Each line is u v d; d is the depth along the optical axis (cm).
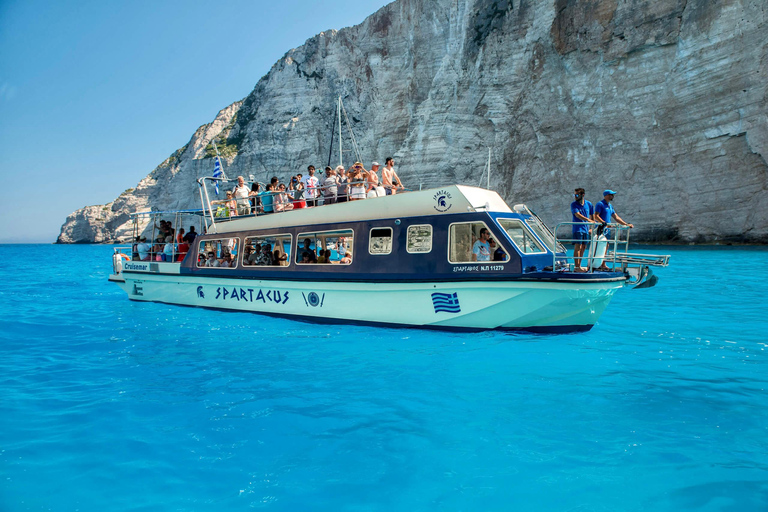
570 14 5169
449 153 6119
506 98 5922
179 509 403
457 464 468
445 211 972
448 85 6294
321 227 1104
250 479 447
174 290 1422
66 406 631
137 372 782
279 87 8388
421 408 609
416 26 6806
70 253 7706
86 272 3350
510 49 5894
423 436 530
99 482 445
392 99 7006
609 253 980
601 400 627
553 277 855
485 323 948
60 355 897
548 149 5388
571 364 785
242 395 666
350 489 428
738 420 560
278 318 1176
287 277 1132
